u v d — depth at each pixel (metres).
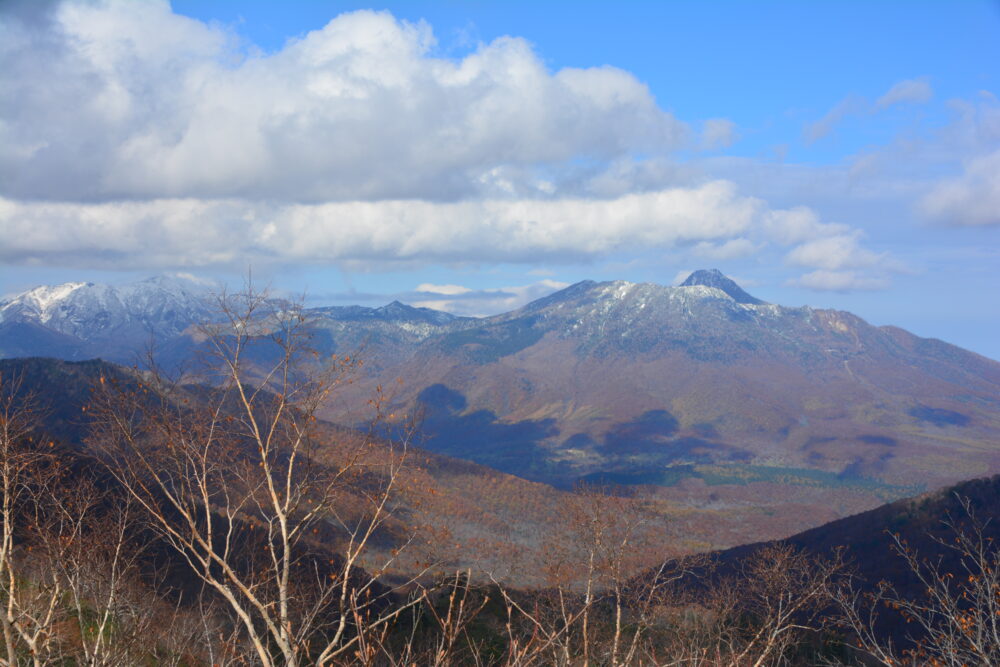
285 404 12.51
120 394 12.30
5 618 13.18
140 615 16.09
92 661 14.37
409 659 12.60
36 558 14.72
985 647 14.27
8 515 13.58
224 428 12.41
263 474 12.59
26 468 14.26
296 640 11.24
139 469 12.46
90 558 14.63
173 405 12.30
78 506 14.55
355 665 11.70
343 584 12.52
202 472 12.27
